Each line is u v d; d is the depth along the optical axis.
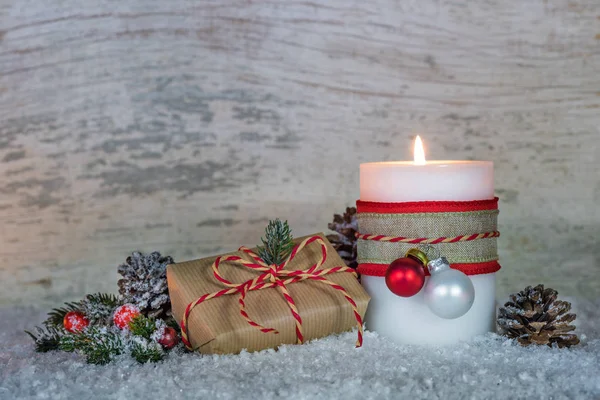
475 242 0.54
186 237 0.79
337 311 0.54
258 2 0.78
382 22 0.78
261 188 0.79
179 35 0.78
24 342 0.62
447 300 0.51
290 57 0.78
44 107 0.77
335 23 0.78
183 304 0.53
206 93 0.78
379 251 0.54
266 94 0.78
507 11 0.78
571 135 0.78
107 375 0.50
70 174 0.78
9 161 0.77
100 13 0.77
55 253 0.78
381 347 0.53
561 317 0.55
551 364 0.50
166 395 0.46
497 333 0.57
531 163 0.79
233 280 0.54
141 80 0.78
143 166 0.78
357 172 0.79
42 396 0.47
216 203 0.79
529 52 0.78
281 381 0.48
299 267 0.56
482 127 0.79
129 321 0.54
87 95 0.77
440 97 0.79
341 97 0.79
